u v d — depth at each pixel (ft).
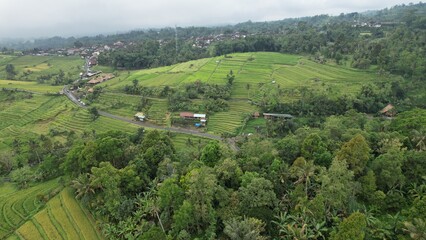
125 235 215.10
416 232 169.99
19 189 318.86
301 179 230.89
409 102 535.19
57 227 246.06
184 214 203.31
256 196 212.43
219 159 285.43
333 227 192.44
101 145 292.40
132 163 282.77
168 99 607.78
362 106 531.91
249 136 447.83
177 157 308.60
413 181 238.07
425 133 286.46
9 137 509.76
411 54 629.92
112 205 238.07
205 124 527.81
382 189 237.45
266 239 192.03
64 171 305.73
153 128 526.57
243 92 633.61
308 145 278.87
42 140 444.55
